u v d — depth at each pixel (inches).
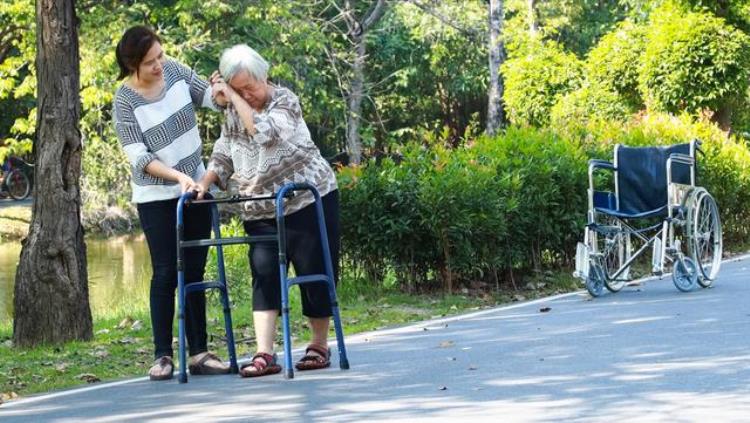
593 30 1839.3
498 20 1679.4
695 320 399.9
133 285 865.5
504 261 559.2
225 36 1373.0
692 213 504.7
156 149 339.3
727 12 1062.4
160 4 1314.0
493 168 565.6
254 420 268.5
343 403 282.5
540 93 1173.1
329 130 1721.2
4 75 1082.7
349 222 540.1
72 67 451.8
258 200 326.0
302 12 1449.3
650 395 276.5
